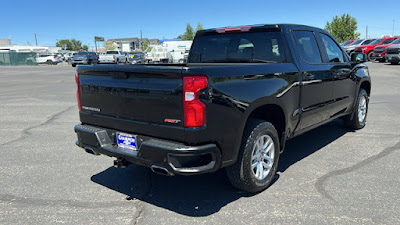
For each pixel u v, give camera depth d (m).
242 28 4.39
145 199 3.57
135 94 3.22
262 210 3.27
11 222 3.11
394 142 5.45
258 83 3.43
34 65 48.38
